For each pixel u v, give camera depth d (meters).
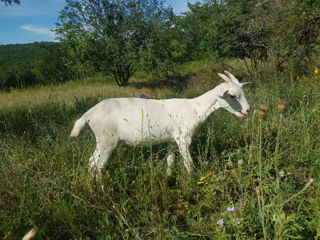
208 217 2.61
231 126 4.58
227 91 3.57
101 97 7.43
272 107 4.88
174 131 3.57
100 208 2.50
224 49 12.34
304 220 2.06
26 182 2.59
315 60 5.45
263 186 2.62
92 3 16.77
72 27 16.14
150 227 2.34
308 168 3.20
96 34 16.81
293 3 6.75
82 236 2.20
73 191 2.66
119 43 17.22
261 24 10.23
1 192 2.61
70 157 3.50
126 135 3.35
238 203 2.38
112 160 3.53
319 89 3.83
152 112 3.42
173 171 3.45
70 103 6.76
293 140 3.91
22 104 7.51
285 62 7.17
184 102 3.70
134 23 17.78
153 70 18.44
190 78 20.06
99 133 3.25
